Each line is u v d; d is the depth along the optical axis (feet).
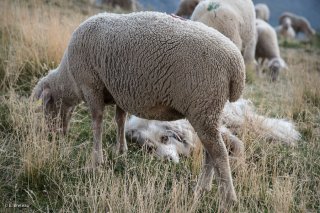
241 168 21.29
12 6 40.75
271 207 19.15
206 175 19.52
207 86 17.11
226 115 25.72
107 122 25.94
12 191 19.45
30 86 29.25
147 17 18.51
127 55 18.29
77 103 23.29
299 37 101.40
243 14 32.94
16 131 23.20
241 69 17.60
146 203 17.11
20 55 31.17
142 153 23.30
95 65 19.76
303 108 30.07
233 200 17.80
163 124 24.86
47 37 33.30
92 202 18.12
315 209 19.57
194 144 24.26
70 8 54.65
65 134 24.00
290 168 22.63
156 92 17.90
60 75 22.57
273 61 45.06
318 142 25.80
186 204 17.43
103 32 19.26
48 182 20.06
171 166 22.06
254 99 31.60
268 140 25.26
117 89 19.12
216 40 17.40
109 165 21.75
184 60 17.17
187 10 52.65
